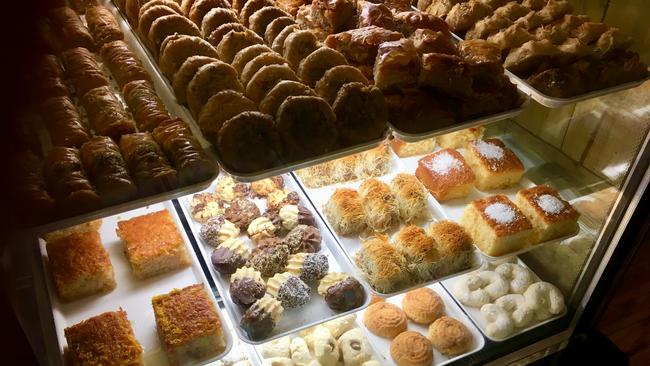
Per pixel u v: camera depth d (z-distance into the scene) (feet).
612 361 2.18
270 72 1.54
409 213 2.10
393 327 2.01
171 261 1.75
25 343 1.09
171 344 1.52
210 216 1.96
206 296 1.64
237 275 1.78
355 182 2.20
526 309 2.13
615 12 1.95
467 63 1.65
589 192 2.11
